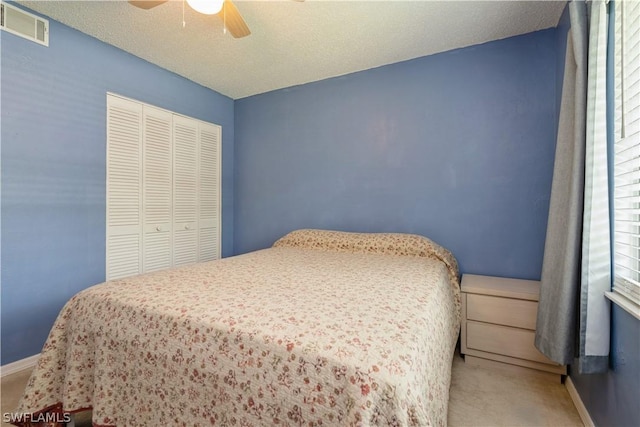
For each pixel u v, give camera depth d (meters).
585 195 1.26
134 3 1.55
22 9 1.87
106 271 2.32
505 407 1.50
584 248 1.25
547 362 1.73
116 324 1.15
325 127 2.93
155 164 2.67
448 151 2.40
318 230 2.77
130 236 2.48
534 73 2.12
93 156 2.23
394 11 1.90
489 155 2.26
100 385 1.13
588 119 1.25
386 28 2.09
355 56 2.48
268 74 2.83
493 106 2.24
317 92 2.96
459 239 2.37
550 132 2.08
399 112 2.59
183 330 1.02
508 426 1.38
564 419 1.43
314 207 3.01
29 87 1.90
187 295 1.25
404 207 2.58
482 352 1.89
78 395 1.20
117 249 2.39
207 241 3.18
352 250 2.41
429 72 2.46
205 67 2.69
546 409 1.49
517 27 2.07
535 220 2.12
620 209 1.20
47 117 1.99
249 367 0.88
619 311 1.15
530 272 2.14
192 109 2.99
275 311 1.07
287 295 1.25
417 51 2.40
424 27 2.07
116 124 2.37
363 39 2.22
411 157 2.54
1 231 1.81
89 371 1.21
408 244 2.25
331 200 2.91
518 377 1.76
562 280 1.38
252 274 1.62
